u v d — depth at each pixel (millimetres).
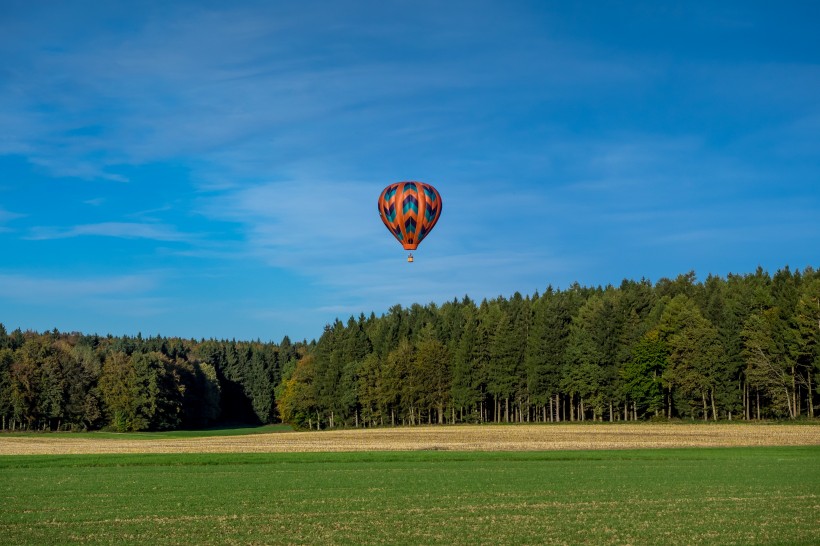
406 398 122812
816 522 28312
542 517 29562
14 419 129750
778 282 121875
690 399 101125
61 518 29953
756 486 37531
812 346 90250
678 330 104688
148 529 27750
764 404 103188
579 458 51812
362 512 30922
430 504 32812
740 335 98750
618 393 107500
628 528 27312
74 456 55656
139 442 81562
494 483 39312
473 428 98375
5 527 28188
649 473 43094
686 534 26297
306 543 25297
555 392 112500
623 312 114125
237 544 25188
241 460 51875
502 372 115500
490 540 25547
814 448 57906
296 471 45719
